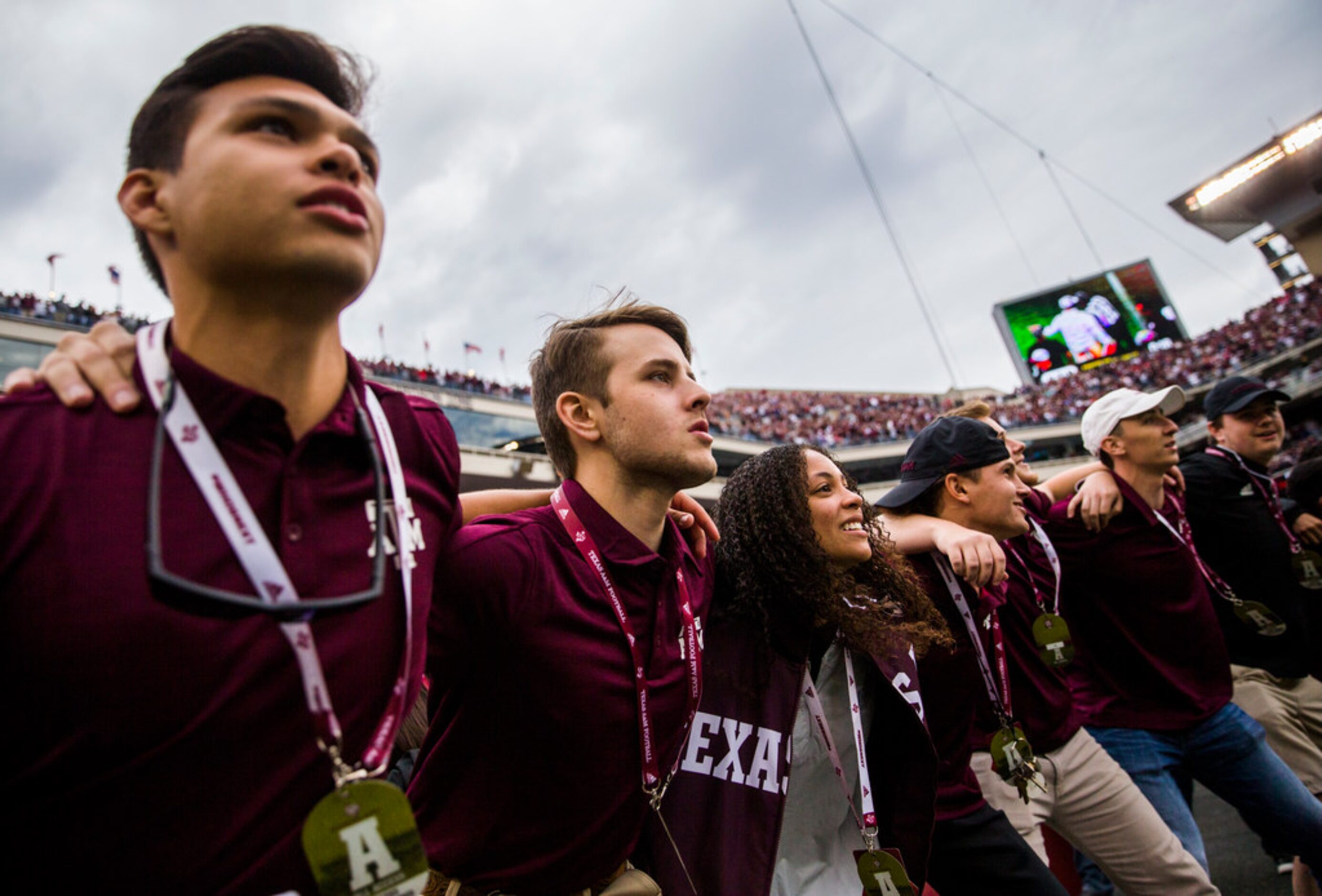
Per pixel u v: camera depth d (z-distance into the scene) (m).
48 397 0.70
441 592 1.11
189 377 0.73
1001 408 32.12
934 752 1.53
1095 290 32.44
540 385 1.58
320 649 0.77
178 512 0.70
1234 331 29.77
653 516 1.38
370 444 0.83
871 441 28.77
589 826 1.20
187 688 0.68
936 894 1.77
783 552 1.58
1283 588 2.73
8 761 0.66
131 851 0.68
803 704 1.59
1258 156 28.58
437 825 1.21
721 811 1.39
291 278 0.71
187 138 0.74
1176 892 1.90
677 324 1.50
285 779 0.75
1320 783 2.54
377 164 0.87
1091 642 2.42
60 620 0.63
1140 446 2.39
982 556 1.66
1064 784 2.03
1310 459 3.42
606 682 1.19
